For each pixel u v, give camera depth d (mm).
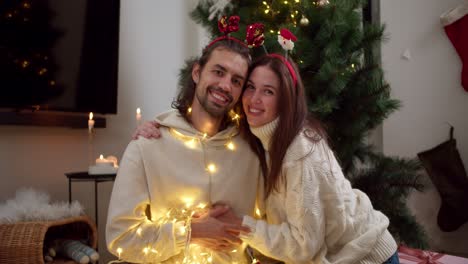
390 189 2219
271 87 1274
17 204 1730
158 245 1263
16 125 2031
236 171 1406
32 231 1557
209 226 1251
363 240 1235
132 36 2615
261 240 1243
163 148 1362
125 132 2562
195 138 1388
